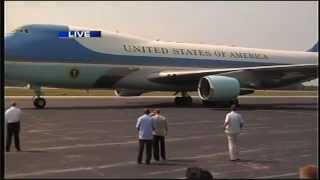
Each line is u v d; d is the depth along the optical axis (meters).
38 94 54.44
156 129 23.05
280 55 68.25
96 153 24.91
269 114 50.72
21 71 51.16
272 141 30.36
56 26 53.62
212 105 61.78
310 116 48.59
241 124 23.69
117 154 24.66
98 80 55.53
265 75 60.03
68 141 29.19
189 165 21.95
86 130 34.78
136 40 58.22
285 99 88.25
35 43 51.72
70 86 54.91
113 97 85.94
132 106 59.81
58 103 65.00
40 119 42.12
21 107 55.75
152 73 58.38
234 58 64.50
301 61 69.75
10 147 26.27
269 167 21.61
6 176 18.88
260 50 67.56
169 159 23.55
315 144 28.97
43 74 52.16
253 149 27.05
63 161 22.42
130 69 56.88
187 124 39.75
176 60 60.03
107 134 32.62
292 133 34.56
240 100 82.88
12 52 50.53
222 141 30.09
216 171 20.62
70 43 53.38
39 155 24.09
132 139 30.28
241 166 21.81
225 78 54.69
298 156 24.67
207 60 62.41
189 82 60.03
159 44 59.75
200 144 28.77
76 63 53.59
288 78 62.59
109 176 19.20
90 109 54.00
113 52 55.72
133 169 20.80
